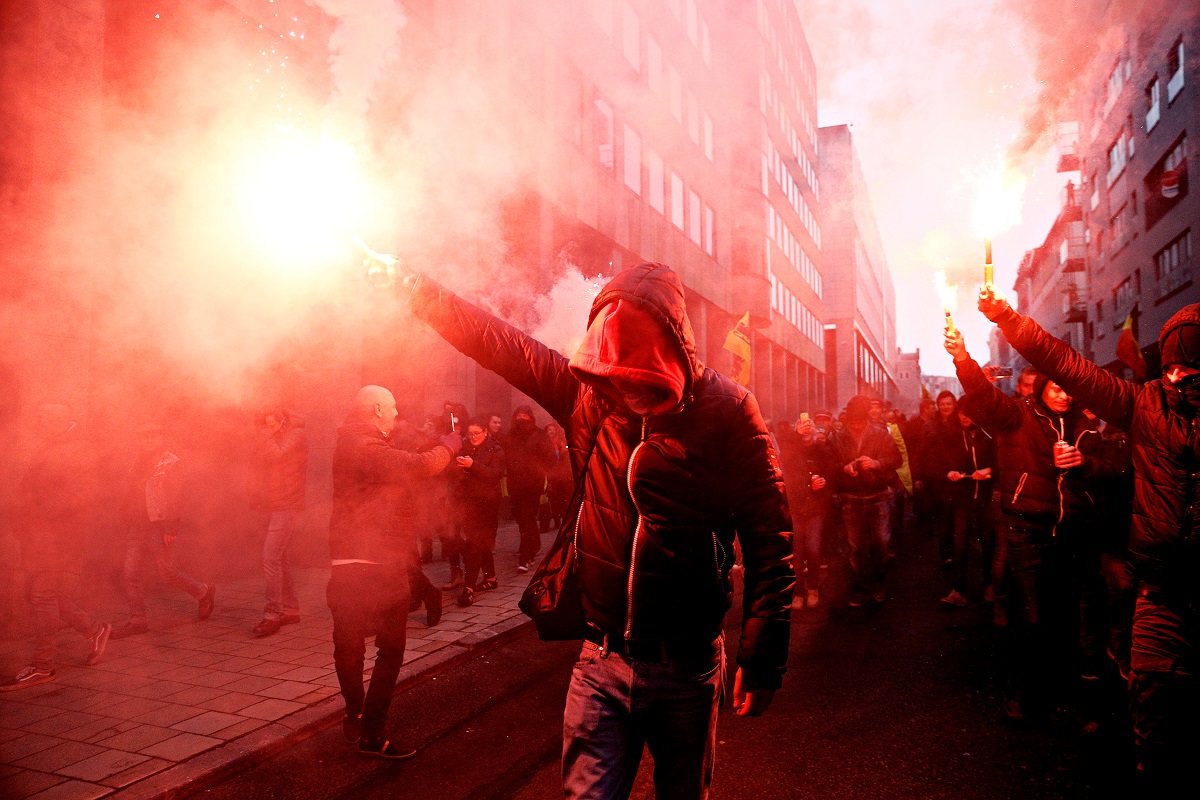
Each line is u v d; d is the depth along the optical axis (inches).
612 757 70.5
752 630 69.5
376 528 135.9
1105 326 1139.3
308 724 147.6
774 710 159.0
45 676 171.6
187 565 273.9
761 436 71.0
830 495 259.9
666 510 68.0
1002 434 154.9
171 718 150.0
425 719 156.9
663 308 65.2
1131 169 958.4
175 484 218.8
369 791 124.8
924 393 388.5
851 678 179.5
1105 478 143.6
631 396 66.7
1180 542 103.8
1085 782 124.6
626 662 70.2
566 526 75.2
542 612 73.4
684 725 70.7
